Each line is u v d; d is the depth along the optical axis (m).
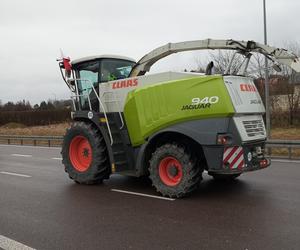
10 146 24.89
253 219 6.25
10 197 8.33
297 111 27.22
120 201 7.73
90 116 9.33
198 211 6.83
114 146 8.91
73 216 6.71
